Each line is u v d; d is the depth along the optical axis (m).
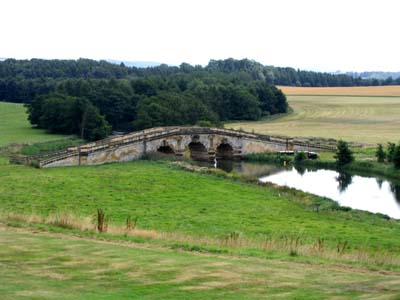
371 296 24.00
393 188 83.94
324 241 48.00
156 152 106.94
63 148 114.81
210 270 28.44
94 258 29.86
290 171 100.69
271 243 38.47
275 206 65.62
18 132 141.12
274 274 28.33
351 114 194.12
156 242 35.72
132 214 58.47
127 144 102.75
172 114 144.88
